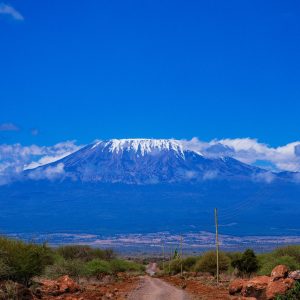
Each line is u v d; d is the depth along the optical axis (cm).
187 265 10969
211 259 8906
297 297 3100
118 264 9862
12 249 3906
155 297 4053
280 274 3766
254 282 3803
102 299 3788
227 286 5453
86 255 9612
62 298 3638
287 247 7175
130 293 4441
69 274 5609
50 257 5603
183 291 4809
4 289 3266
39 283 4216
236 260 7294
